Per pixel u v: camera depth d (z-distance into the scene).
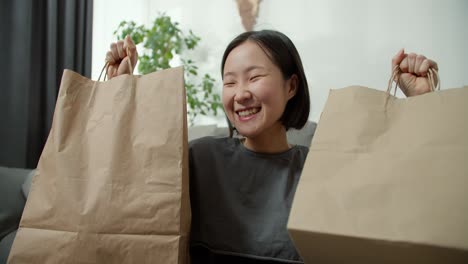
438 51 1.94
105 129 0.59
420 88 0.62
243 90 0.66
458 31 1.91
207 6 2.24
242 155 0.73
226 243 0.65
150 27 2.30
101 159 0.58
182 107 0.58
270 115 0.67
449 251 0.41
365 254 0.46
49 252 0.56
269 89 0.66
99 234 0.55
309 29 2.12
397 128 0.50
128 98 0.60
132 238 0.55
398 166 0.47
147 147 0.57
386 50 2.01
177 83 0.59
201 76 2.26
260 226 0.64
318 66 2.11
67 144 0.60
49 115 1.84
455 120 0.47
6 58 1.71
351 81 2.07
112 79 0.63
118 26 2.26
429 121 0.48
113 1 2.27
